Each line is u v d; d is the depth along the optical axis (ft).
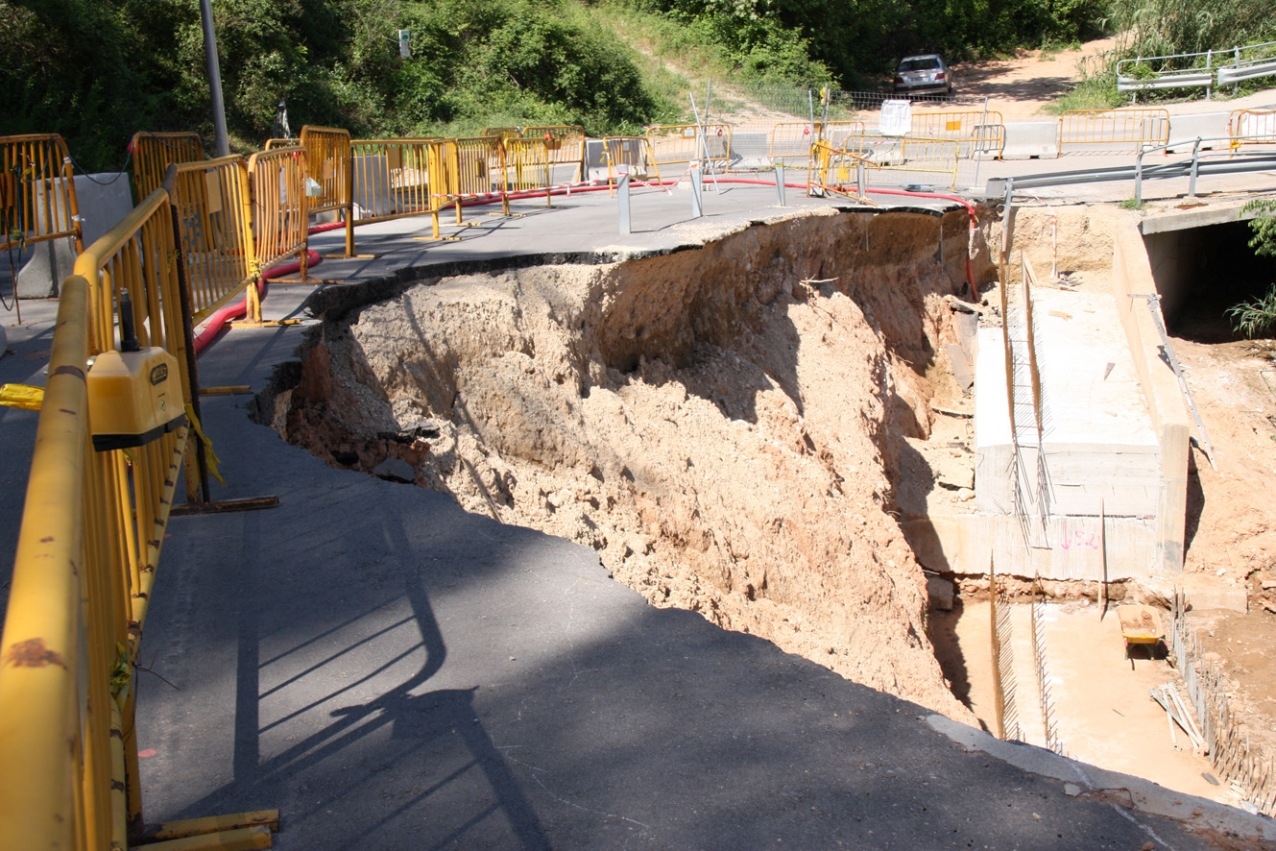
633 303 41.11
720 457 39.78
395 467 26.02
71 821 4.55
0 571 14.76
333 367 29.14
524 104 111.45
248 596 14.43
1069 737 45.62
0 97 69.62
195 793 10.39
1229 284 85.97
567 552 15.87
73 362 7.93
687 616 13.93
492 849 9.59
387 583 14.80
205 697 12.07
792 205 60.29
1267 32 124.77
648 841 9.67
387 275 34.19
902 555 46.60
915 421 63.72
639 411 39.09
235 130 85.97
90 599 7.63
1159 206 74.95
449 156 49.83
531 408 32.71
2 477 18.03
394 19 109.29
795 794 10.30
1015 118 126.41
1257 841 9.70
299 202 33.04
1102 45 156.35
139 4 84.33
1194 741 44.29
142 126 75.36
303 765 10.83
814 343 53.93
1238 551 56.75
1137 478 55.47
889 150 93.97
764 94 127.75
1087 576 56.39
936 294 72.79
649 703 11.85
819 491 42.37
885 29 153.89
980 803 10.18
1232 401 69.00
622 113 119.24
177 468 13.97
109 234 13.05
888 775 10.59
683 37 134.92
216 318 28.22
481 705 11.84
